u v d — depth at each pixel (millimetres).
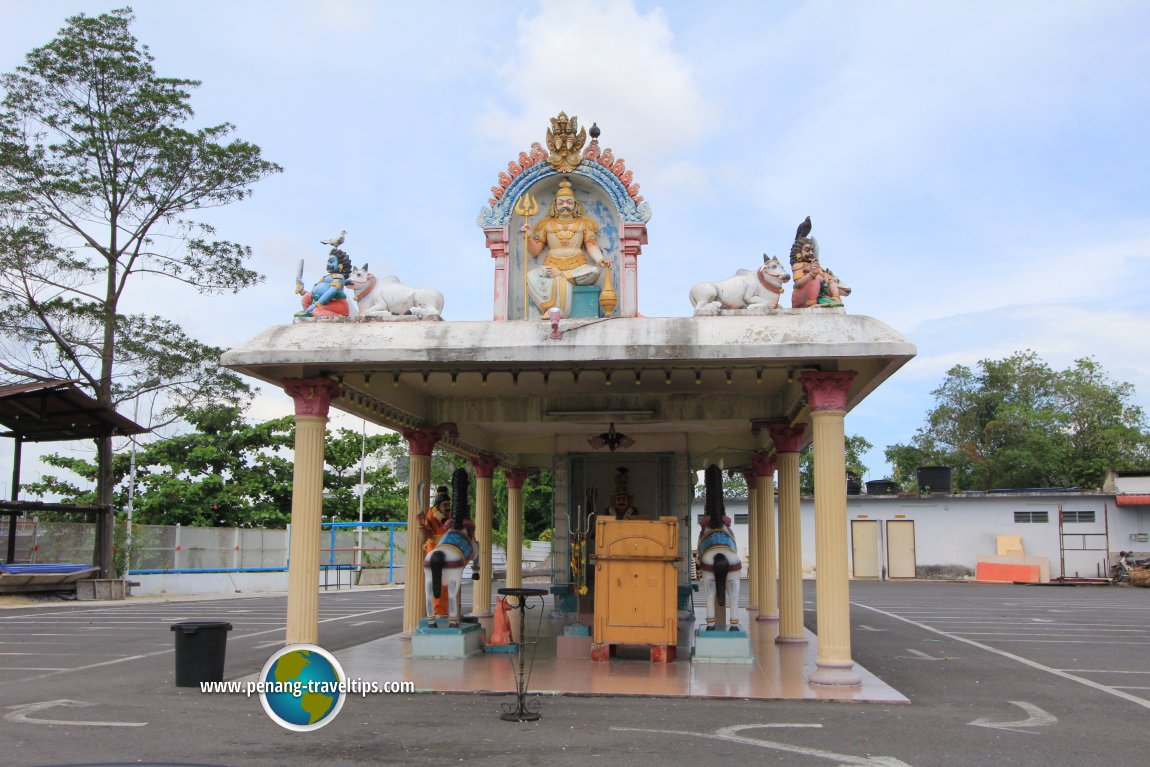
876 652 13977
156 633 16344
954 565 37656
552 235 11266
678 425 15477
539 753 6855
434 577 12133
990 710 8938
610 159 11219
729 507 40750
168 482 34375
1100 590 32219
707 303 10391
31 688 9906
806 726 7945
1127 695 10031
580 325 10172
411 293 10875
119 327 26438
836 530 10070
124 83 26203
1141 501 35719
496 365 10578
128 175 26625
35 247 24953
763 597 17375
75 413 24328
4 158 24781
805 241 10516
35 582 24328
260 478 35938
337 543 36812
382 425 13367
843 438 10234
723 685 9898
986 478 50750
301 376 10781
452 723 7945
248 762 6531
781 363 10398
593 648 11594
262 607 23453
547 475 48844
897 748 7125
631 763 6559
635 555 11656
